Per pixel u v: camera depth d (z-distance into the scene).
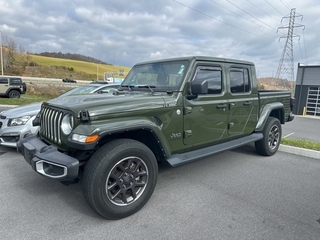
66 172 2.45
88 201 2.56
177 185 3.68
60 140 2.75
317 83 19.36
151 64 3.94
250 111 4.53
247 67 4.44
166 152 3.13
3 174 3.93
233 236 2.45
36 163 2.64
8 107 12.06
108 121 2.62
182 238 2.41
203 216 2.82
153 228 2.57
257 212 2.92
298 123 13.45
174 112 3.19
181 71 3.43
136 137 3.18
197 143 3.60
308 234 2.51
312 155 5.28
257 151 5.29
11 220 2.66
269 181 3.89
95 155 2.59
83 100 2.90
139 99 2.95
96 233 2.47
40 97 19.84
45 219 2.70
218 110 3.81
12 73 62.41
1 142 4.77
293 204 3.14
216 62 3.80
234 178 4.00
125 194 2.76
